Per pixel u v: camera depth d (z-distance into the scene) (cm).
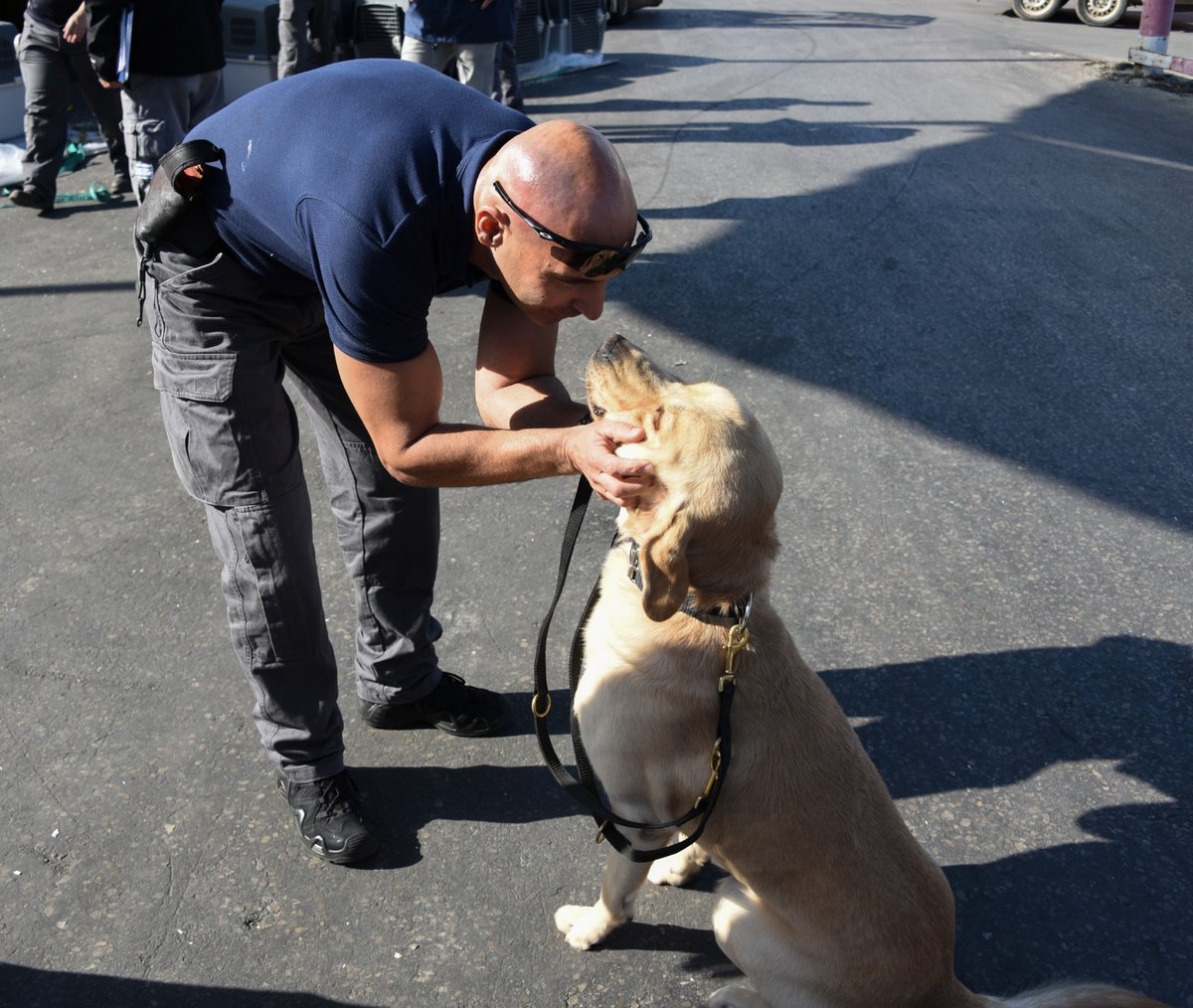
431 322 507
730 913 221
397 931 237
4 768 273
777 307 522
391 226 183
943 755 284
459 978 228
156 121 505
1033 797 272
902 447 416
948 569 352
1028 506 384
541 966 232
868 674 309
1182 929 240
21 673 302
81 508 374
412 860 254
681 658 210
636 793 221
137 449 407
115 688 299
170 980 225
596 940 235
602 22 1063
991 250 593
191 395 218
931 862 213
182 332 215
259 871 249
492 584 343
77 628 320
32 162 610
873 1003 205
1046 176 718
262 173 197
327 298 191
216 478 223
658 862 254
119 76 482
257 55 763
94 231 600
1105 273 567
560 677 308
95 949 230
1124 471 404
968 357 481
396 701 283
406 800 270
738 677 210
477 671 310
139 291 227
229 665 308
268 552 228
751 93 952
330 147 188
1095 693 304
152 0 483
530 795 272
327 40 678
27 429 417
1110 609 336
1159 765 281
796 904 209
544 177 177
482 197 184
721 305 522
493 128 192
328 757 255
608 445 192
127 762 276
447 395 446
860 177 709
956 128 833
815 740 212
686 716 210
